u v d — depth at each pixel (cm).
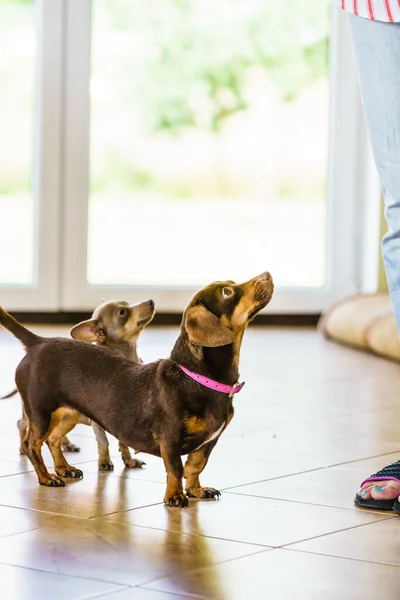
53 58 844
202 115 872
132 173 868
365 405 496
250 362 653
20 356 639
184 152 873
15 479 336
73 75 849
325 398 515
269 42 879
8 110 842
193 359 310
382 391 541
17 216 852
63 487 326
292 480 339
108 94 859
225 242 888
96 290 862
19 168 849
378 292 820
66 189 855
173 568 243
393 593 229
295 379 581
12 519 285
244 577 238
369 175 902
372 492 304
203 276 886
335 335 778
